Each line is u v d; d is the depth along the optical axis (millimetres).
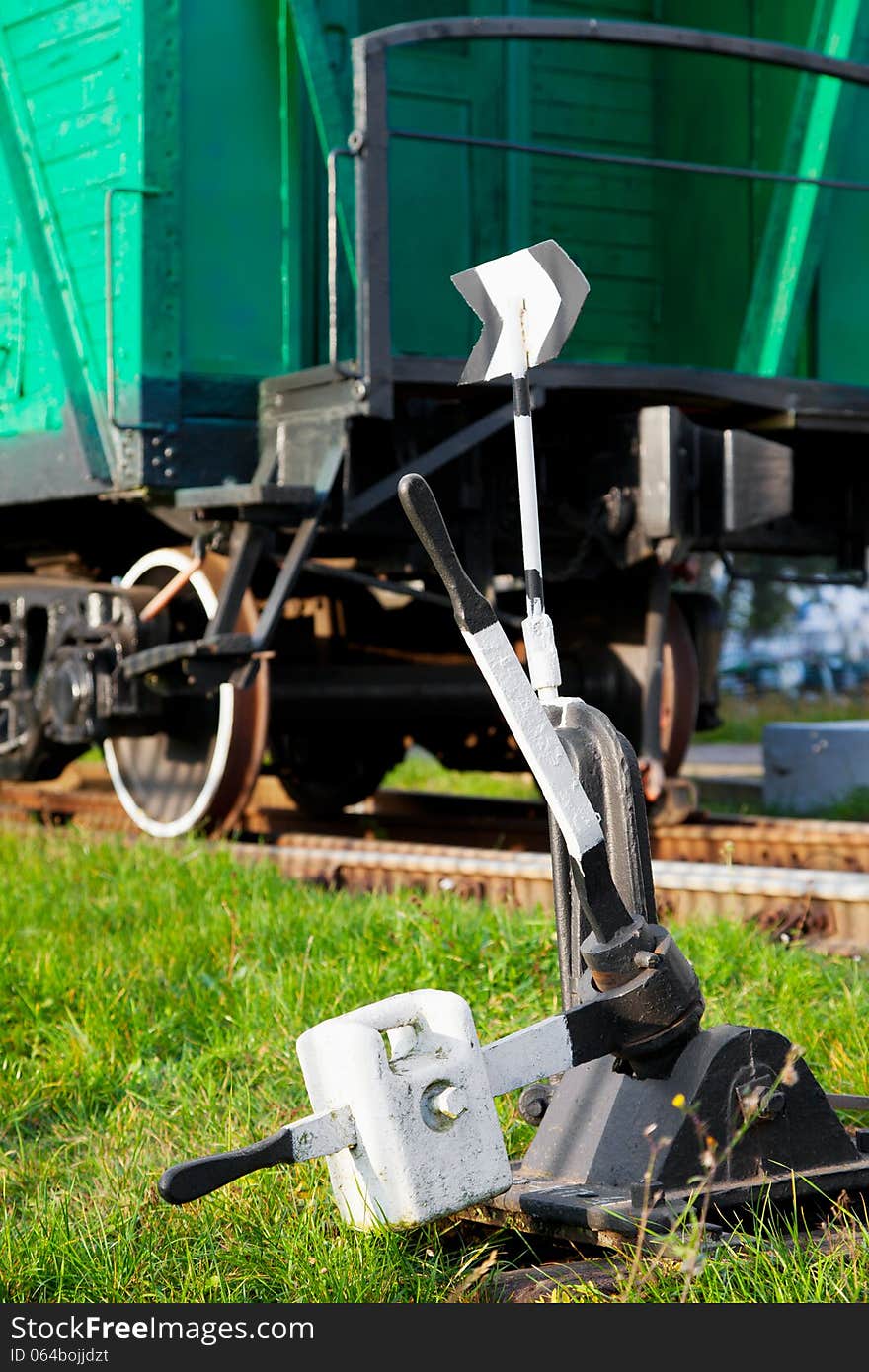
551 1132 3006
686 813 7793
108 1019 4504
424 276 7969
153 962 5039
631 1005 2762
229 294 6914
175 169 6727
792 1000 4363
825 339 7980
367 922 5211
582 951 2805
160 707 7207
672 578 7734
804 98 7621
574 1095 3010
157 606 6988
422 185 7996
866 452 8109
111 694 7137
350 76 7590
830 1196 2908
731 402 7031
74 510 8227
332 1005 4492
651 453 6746
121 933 5492
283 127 6996
